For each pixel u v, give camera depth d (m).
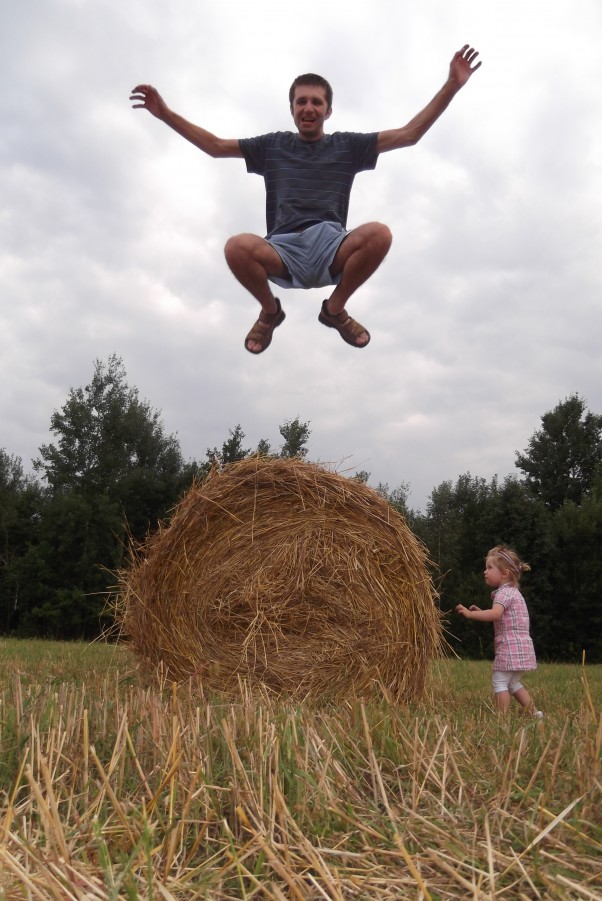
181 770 2.55
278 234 4.41
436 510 41.62
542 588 26.98
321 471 6.47
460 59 4.42
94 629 28.03
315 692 6.06
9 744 2.82
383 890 1.86
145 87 4.43
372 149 4.54
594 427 41.78
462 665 12.13
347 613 6.25
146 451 35.66
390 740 2.96
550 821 2.27
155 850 1.98
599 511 27.89
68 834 2.12
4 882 1.79
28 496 30.34
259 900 1.85
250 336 4.49
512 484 28.44
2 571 28.97
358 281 4.24
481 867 1.99
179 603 6.31
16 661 7.61
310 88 4.51
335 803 2.40
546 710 6.00
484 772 2.78
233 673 6.14
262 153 4.61
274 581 6.29
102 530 28.92
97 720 3.18
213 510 6.38
